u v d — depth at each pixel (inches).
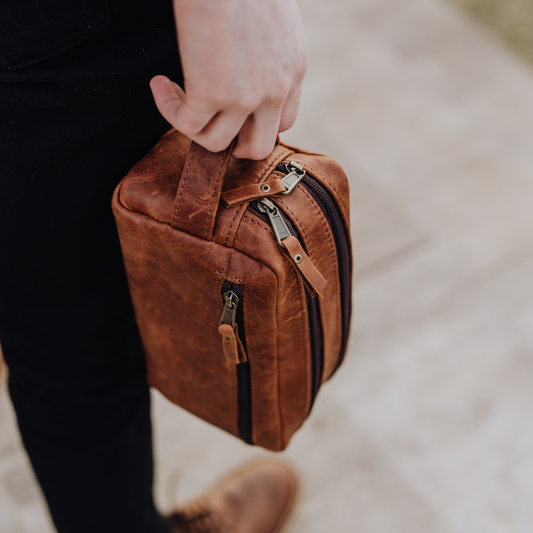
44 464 33.8
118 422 33.0
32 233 27.0
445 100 86.3
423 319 63.1
